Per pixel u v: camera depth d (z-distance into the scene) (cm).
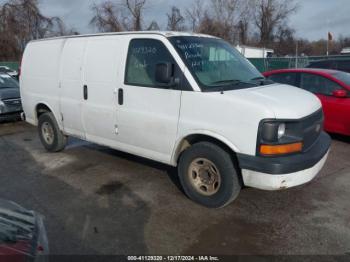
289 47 4922
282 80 780
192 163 406
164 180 496
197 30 3541
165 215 394
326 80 706
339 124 677
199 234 355
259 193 446
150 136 437
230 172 374
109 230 365
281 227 366
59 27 3378
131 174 520
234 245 336
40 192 462
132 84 444
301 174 357
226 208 408
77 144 687
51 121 604
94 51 499
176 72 404
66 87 546
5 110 891
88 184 486
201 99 382
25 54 645
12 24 3291
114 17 3259
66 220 386
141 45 442
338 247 331
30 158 609
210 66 418
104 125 494
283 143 349
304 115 365
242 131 355
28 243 225
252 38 4622
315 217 386
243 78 434
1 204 273
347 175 507
